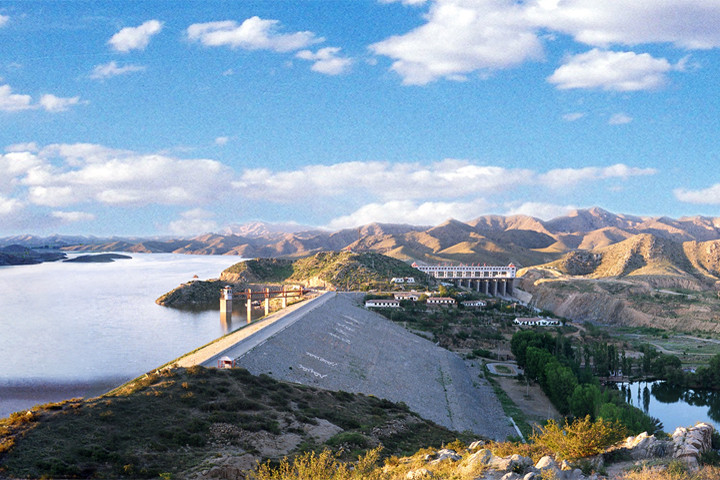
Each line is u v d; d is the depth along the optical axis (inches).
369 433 3257.9
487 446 2369.6
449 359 7367.1
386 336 7657.5
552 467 1679.4
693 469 1737.2
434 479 1732.3
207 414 3004.4
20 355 7696.9
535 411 5369.1
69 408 2765.7
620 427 2261.3
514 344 7342.5
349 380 5142.7
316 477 1911.9
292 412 3334.2
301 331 6328.7
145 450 2469.2
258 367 4554.6
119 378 6496.1
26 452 2277.3
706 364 7765.8
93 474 2194.9
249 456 2516.0
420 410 4906.5
